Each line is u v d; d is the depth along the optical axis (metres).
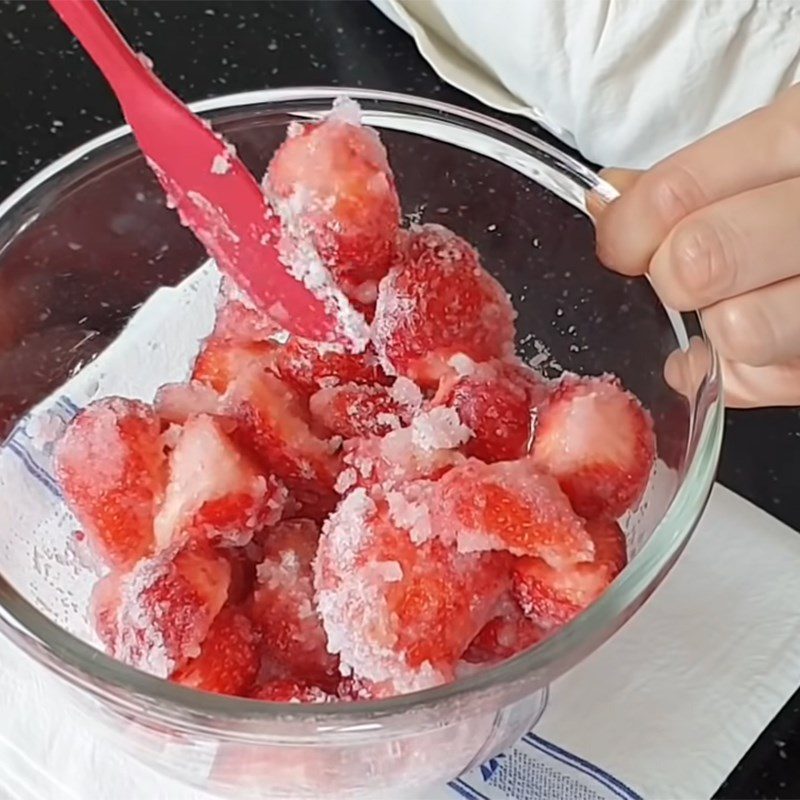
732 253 0.33
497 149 0.36
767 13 0.50
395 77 0.55
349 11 0.57
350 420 0.34
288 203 0.34
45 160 0.50
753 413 0.43
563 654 0.26
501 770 0.34
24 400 0.36
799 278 0.34
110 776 0.34
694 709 0.35
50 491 0.34
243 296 0.36
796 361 0.38
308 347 0.35
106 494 0.33
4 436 0.35
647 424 0.33
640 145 0.55
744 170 0.35
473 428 0.33
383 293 0.34
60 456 0.33
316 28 0.56
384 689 0.29
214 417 0.34
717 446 0.29
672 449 0.32
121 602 0.31
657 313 0.34
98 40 0.31
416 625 0.29
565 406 0.33
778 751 0.35
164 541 0.32
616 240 0.34
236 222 0.34
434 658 0.29
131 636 0.29
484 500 0.30
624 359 0.35
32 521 0.34
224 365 0.36
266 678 0.31
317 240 0.34
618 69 0.52
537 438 0.33
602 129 0.54
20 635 0.27
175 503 0.32
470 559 0.30
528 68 0.54
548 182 0.36
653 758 0.34
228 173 0.33
